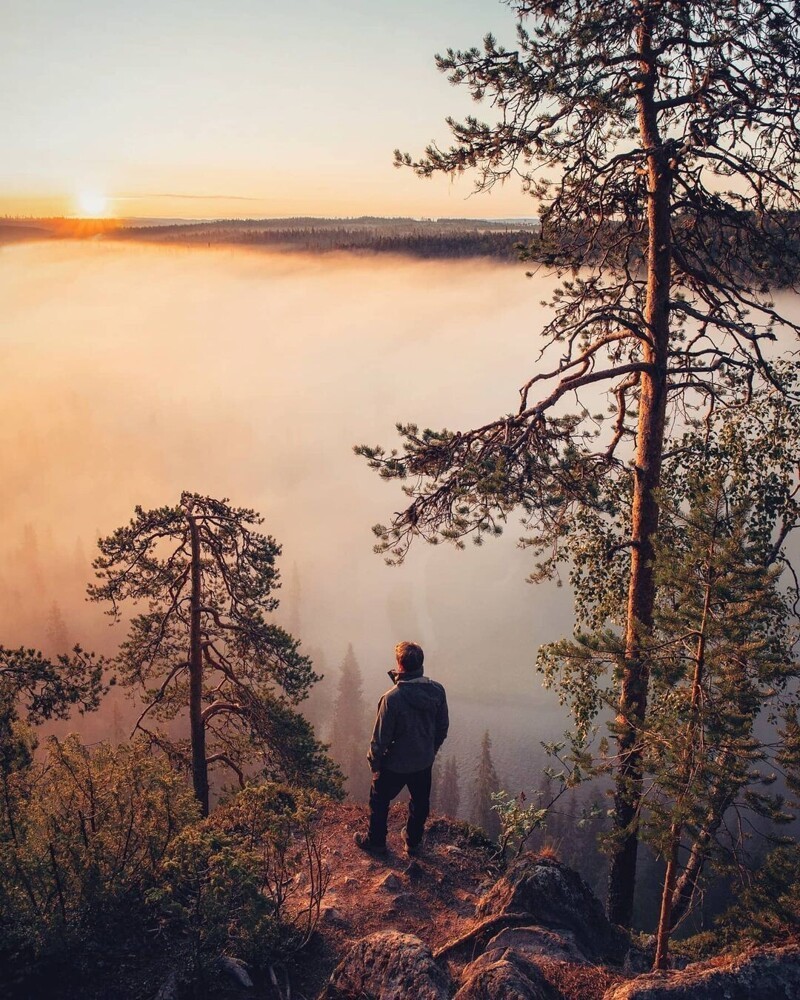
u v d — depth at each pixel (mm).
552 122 7645
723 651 4754
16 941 4340
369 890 5852
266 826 5176
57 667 10312
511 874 5484
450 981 4426
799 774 4621
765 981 3596
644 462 7914
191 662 14656
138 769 5219
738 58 7480
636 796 5254
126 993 4215
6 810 4797
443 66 7621
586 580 9297
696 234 8680
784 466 8156
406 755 6027
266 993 4457
